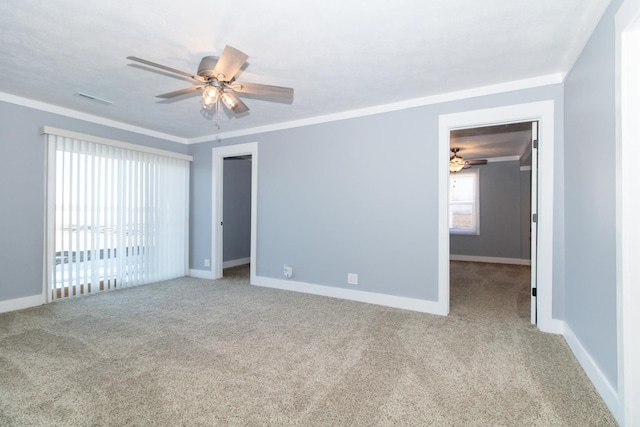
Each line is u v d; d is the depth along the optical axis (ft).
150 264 14.34
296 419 5.04
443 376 6.33
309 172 12.68
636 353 4.65
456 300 11.82
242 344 7.81
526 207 20.56
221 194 15.58
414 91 9.89
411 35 6.72
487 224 21.62
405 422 4.98
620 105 4.80
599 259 5.84
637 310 4.67
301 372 6.48
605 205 5.54
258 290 13.12
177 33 6.64
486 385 6.01
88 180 12.16
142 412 5.17
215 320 9.51
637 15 4.29
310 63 8.00
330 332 8.59
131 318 9.64
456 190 22.68
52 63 8.01
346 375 6.37
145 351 7.39
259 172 13.93
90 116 12.22
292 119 12.80
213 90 7.17
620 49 4.80
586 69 6.61
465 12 5.93
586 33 6.48
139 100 10.61
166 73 8.50
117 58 7.73
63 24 6.33
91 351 7.38
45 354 7.20
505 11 5.89
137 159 13.80
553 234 8.60
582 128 6.88
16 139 10.43
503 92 9.21
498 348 7.61
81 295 12.02
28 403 5.37
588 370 6.30
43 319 9.51
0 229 10.16
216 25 6.35
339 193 12.03
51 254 11.19
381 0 5.58
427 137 10.37
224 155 15.10
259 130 13.89
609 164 5.33
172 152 14.98
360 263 11.62
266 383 6.07
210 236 15.48
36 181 10.89
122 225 13.28
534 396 5.66
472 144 17.28
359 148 11.59
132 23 6.30
